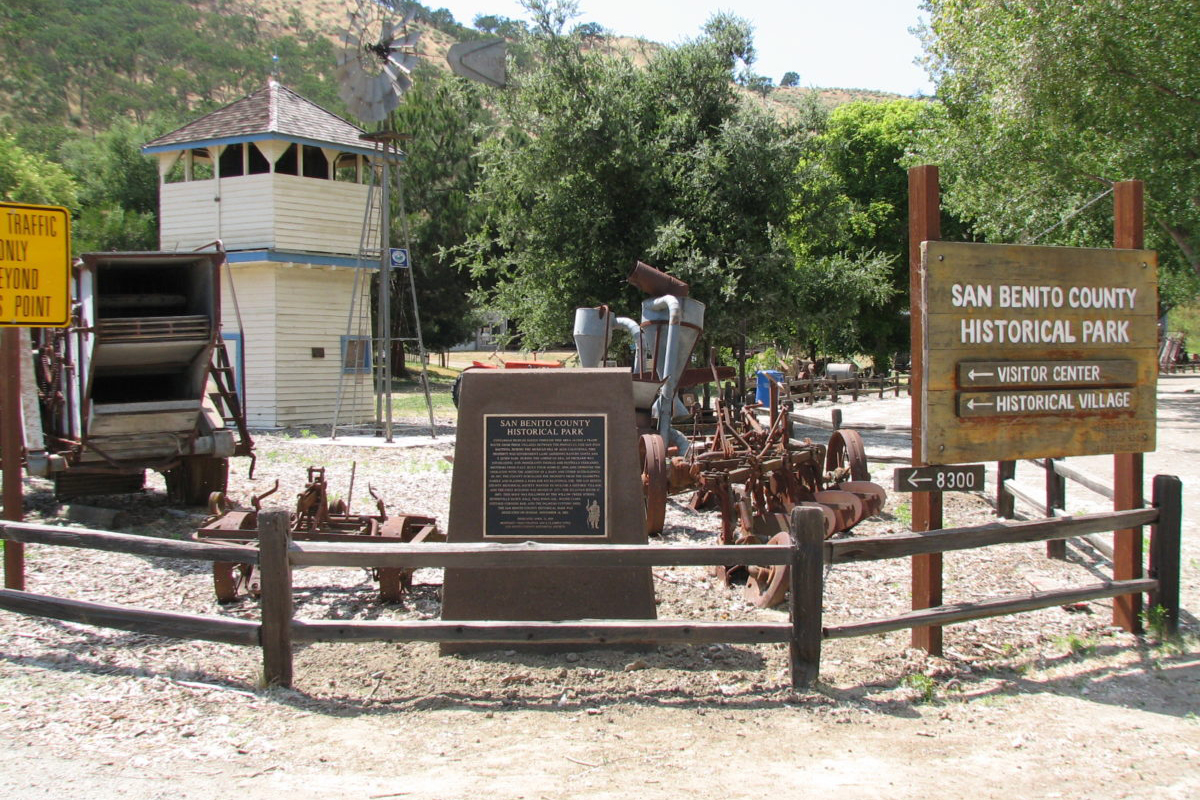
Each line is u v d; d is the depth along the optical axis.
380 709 5.30
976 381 6.08
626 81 21.52
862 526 10.58
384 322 19.59
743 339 21.12
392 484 13.38
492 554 5.47
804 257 23.14
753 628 5.55
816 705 5.43
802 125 21.77
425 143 37.84
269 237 23.08
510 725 5.10
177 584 7.86
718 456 9.89
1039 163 21.62
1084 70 19.09
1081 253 6.40
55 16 119.19
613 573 6.49
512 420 6.55
